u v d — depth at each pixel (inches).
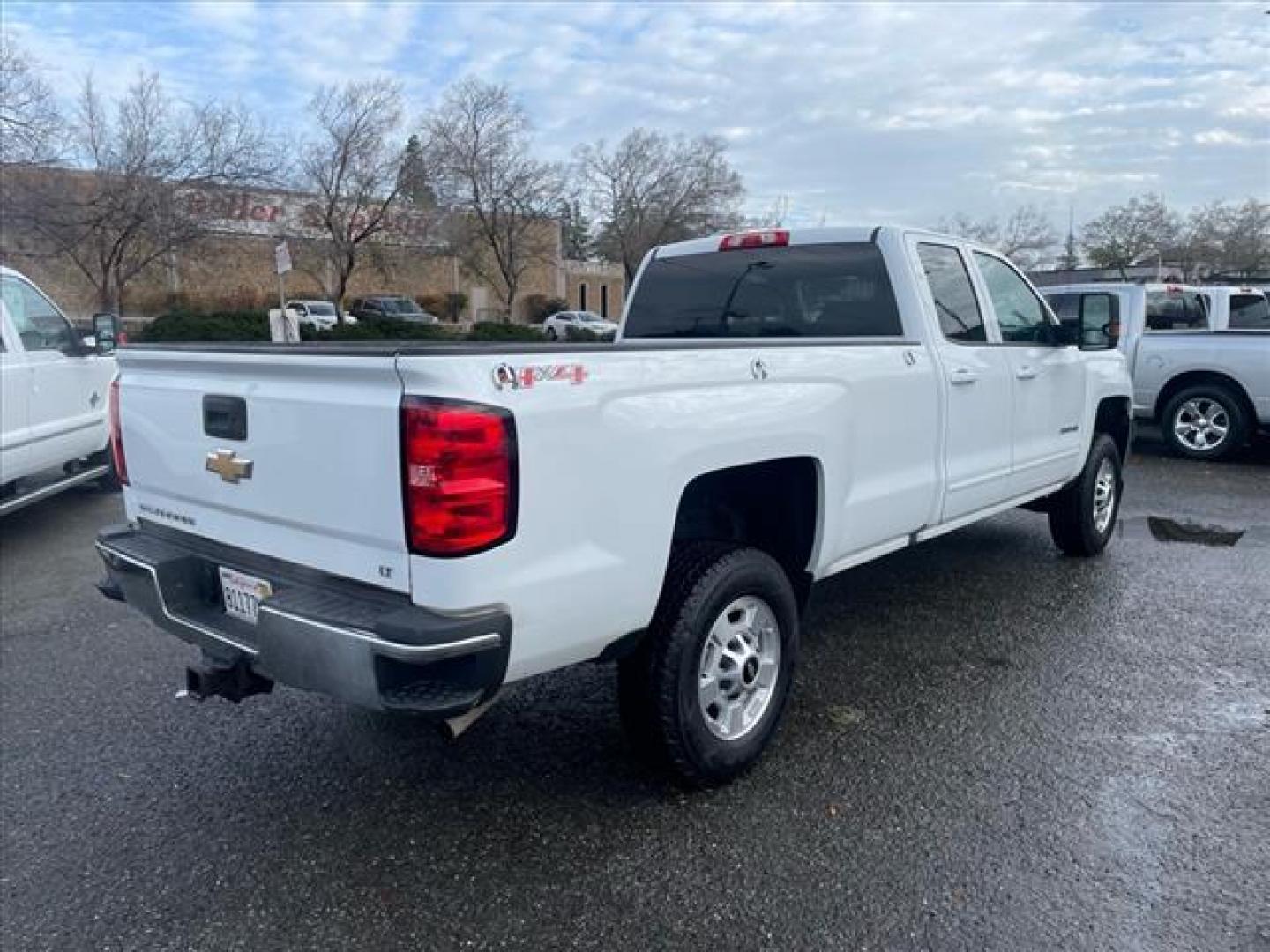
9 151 1051.9
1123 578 224.5
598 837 117.1
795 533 143.9
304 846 116.5
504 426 94.7
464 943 98.4
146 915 103.8
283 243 692.7
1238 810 121.6
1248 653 175.6
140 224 1193.4
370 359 96.0
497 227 1847.9
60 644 188.1
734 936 98.8
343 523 102.3
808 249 182.1
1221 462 401.7
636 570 110.4
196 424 120.6
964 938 97.9
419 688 96.8
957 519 179.3
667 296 205.8
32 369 264.2
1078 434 222.7
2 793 130.0
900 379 154.9
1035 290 218.2
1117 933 98.2
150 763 138.2
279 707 157.1
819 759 135.8
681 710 119.3
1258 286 547.2
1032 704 154.0
